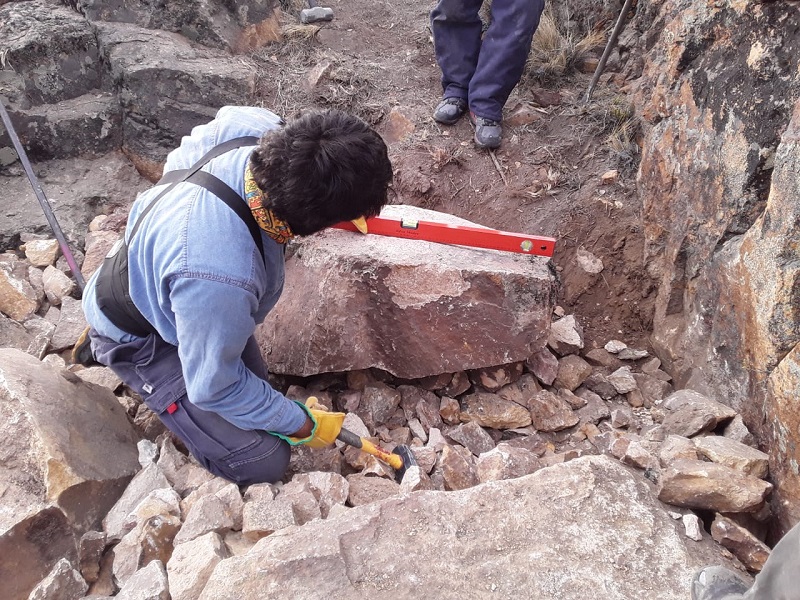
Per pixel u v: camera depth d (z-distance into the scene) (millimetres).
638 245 3148
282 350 2611
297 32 4109
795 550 1312
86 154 3650
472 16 3463
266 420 1969
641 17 3709
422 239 2656
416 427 2564
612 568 1732
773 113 2262
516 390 2717
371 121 3730
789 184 2051
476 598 1660
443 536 1808
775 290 2094
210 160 1817
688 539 1845
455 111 3586
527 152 3502
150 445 2311
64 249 2875
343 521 1852
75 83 3637
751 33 2402
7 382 2092
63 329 2846
